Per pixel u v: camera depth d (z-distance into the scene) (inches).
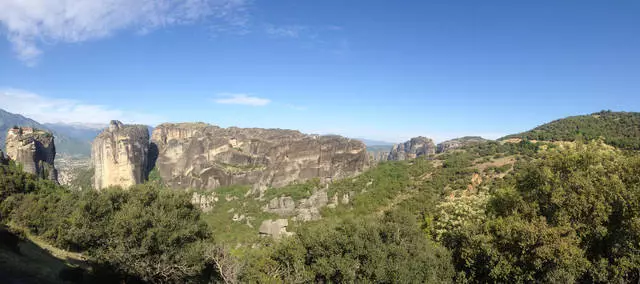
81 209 1218.0
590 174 1088.8
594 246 1058.7
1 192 2610.7
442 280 1104.2
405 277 1021.2
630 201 973.8
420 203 2787.9
